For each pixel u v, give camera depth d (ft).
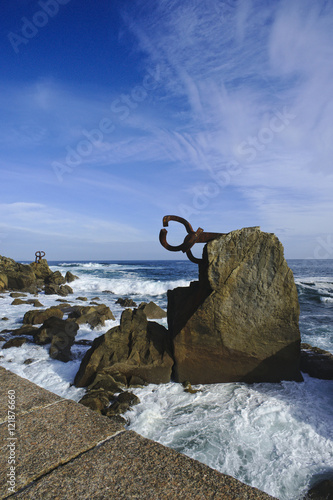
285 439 10.34
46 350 19.62
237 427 10.96
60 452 5.80
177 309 16.11
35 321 27.84
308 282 65.16
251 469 9.02
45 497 4.72
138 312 16.61
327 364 15.35
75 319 27.89
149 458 5.68
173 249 15.38
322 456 9.55
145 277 90.94
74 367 16.78
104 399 12.66
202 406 12.47
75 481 5.07
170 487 4.96
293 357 14.61
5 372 9.61
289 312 14.48
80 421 6.91
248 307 14.47
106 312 30.04
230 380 14.64
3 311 35.58
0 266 67.36
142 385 14.16
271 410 12.03
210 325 14.43
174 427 11.02
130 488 4.93
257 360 14.56
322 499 7.88
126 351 15.03
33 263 78.38
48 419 6.97
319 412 11.93
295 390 13.73
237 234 14.43
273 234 14.44
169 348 15.49
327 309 39.29
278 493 8.20
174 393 13.55
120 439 6.26
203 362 14.56
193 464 5.54
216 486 5.01
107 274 102.27
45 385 14.42
